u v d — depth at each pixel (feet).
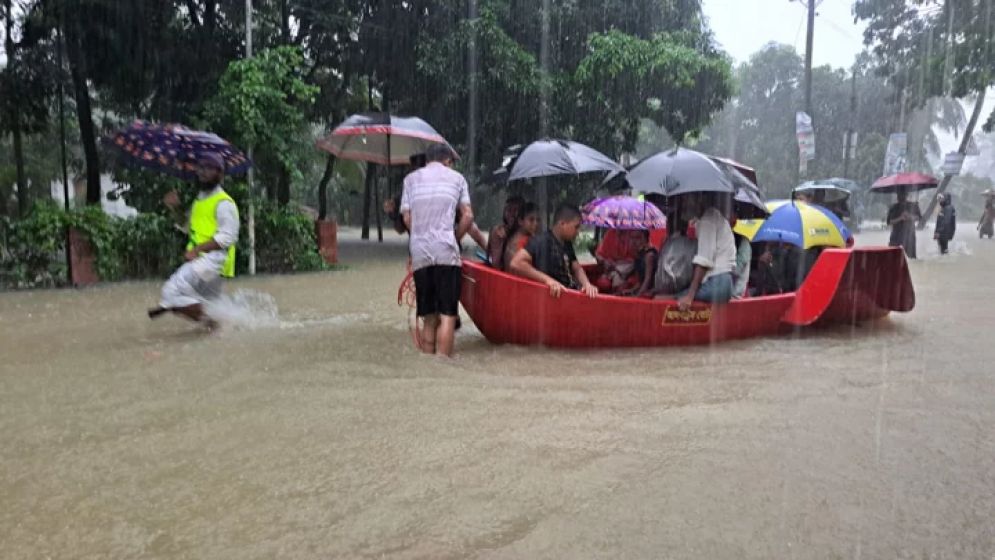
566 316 17.21
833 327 20.83
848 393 13.61
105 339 18.17
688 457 10.14
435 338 17.11
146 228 32.32
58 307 23.75
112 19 39.47
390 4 48.75
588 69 48.06
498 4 47.55
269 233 36.52
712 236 17.84
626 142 55.98
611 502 8.68
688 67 48.16
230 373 14.64
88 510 8.43
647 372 15.24
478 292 17.62
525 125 51.65
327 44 49.34
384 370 15.07
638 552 7.52
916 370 15.51
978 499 8.84
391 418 11.76
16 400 12.69
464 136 52.60
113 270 31.04
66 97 49.60
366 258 46.88
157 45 41.63
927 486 9.23
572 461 9.95
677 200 18.66
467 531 7.93
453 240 16.79
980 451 10.48
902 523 8.20
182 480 9.27
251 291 28.94
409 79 51.24
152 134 21.84
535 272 17.44
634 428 11.36
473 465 9.77
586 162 21.53
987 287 30.37
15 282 28.63
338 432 11.07
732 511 8.46
